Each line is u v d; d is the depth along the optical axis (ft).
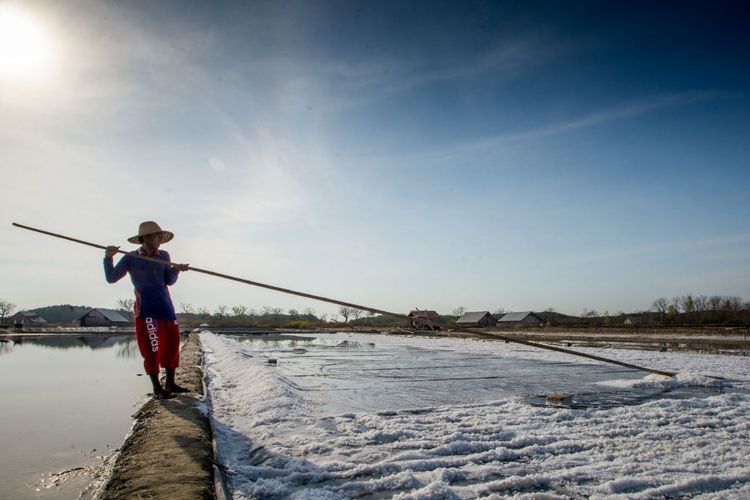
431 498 9.30
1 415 18.29
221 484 9.46
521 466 11.46
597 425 15.74
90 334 130.11
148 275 17.08
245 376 26.81
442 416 16.97
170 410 15.15
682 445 13.24
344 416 16.89
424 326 160.15
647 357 41.88
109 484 8.94
